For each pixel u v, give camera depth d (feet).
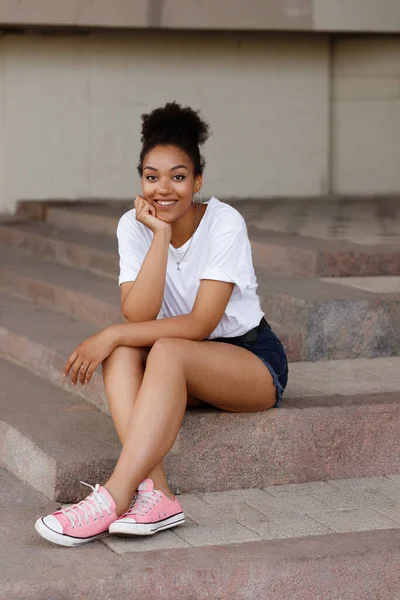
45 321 19.10
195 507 12.09
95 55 32.55
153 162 11.75
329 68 35.37
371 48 35.50
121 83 32.94
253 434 12.75
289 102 34.99
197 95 33.88
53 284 20.66
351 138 36.14
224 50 33.99
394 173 36.52
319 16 32.48
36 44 31.81
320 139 35.50
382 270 19.61
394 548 10.75
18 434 13.15
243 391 12.10
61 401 14.84
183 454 12.47
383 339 16.81
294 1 32.17
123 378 11.46
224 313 12.19
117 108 32.99
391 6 33.12
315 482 13.12
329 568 10.51
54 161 32.45
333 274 19.36
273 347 12.49
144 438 10.88
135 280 12.05
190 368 11.44
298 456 13.00
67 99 32.37
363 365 16.15
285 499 12.45
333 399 13.52
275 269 20.47
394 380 15.10
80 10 30.17
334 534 11.16
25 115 31.94
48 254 25.12
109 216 26.43
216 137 34.27
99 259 22.49
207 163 34.27
